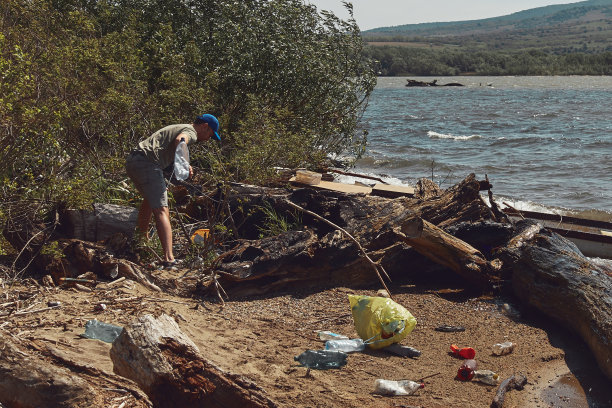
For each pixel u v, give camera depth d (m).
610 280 5.30
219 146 9.75
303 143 10.50
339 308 5.63
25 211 5.95
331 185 8.87
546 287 5.46
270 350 4.59
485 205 7.09
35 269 5.72
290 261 5.91
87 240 6.00
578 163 17.77
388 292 6.02
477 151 20.78
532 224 6.73
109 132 8.23
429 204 6.93
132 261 6.02
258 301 5.76
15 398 2.82
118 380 3.03
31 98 6.60
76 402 2.81
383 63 185.12
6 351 2.87
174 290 5.68
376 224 6.52
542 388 4.34
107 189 7.23
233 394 3.16
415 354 4.74
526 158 18.89
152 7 11.84
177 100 9.08
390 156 19.19
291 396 3.87
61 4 11.64
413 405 3.92
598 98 56.25
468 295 6.20
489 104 49.47
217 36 11.27
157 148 6.00
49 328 4.40
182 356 3.24
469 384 4.31
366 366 4.49
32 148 6.38
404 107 46.25
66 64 7.90
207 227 7.24
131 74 8.98
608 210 11.79
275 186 8.83
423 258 6.48
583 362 4.80
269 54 11.24
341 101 12.38
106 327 4.42
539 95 63.72
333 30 12.56
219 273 5.81
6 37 7.59
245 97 11.02
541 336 5.26
